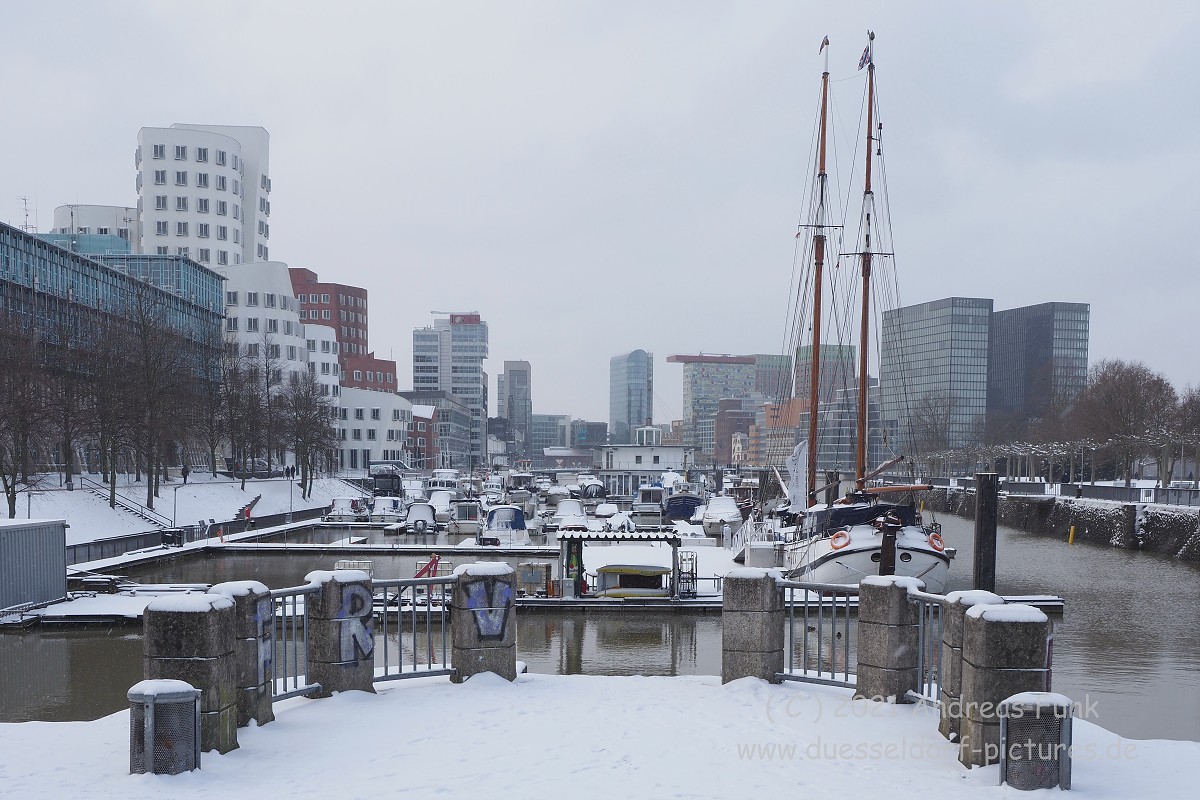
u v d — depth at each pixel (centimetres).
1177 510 5622
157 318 6725
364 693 1148
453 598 1251
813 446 5172
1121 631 3072
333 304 16962
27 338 5272
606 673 2400
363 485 11419
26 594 3044
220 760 902
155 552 4816
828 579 3462
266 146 14825
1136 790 806
